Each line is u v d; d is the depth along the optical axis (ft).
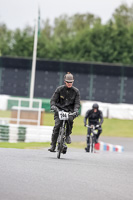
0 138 233.76
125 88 484.74
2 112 414.21
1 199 57.82
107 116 446.19
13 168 87.25
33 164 95.61
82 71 484.74
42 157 115.75
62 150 114.52
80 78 485.97
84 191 67.31
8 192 62.75
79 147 236.43
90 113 191.62
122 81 485.15
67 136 114.11
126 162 115.55
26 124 276.62
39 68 485.56
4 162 96.12
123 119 444.14
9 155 114.83
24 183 70.90
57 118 113.91
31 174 80.79
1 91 490.08
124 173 90.99
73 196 63.00
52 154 129.80
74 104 112.98
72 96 111.86
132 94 484.74
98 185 73.67
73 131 339.57
